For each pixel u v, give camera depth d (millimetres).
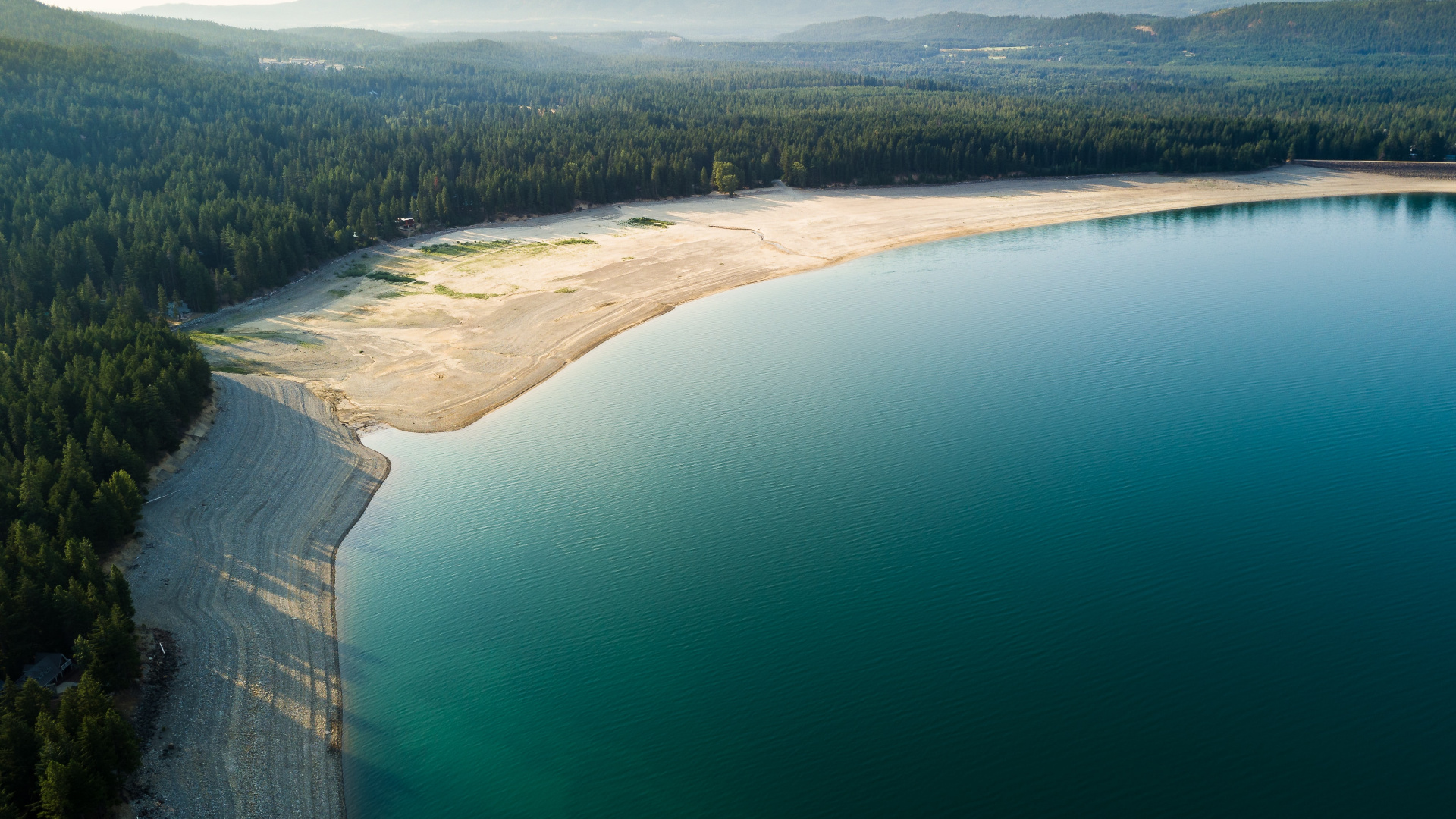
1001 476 92312
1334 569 75625
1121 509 85438
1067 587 74188
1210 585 73938
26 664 62094
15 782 51562
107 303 129250
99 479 82562
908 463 95625
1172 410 105625
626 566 79125
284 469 92875
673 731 60562
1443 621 68938
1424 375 112688
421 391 114375
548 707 62938
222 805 53688
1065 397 110375
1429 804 53219
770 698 63219
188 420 97562
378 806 55062
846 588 75312
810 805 54625
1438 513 83125
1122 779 55469
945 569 77250
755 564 79000
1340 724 59312
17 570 67312
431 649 68688
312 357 122688
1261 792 54281
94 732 52375
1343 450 95125
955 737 59188
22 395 92875
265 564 77312
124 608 66875
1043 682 63844
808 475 93875
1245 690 62500
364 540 82812
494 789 56188
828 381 117250
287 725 60250
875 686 64000
